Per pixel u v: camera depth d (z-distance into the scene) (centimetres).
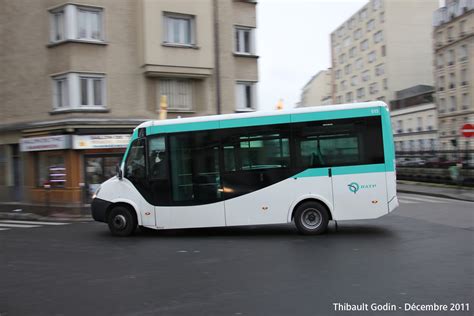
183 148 1092
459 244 904
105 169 1994
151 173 1101
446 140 5753
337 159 1045
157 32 1997
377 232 1077
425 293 582
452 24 5594
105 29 1966
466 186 2380
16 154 2161
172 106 2100
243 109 2288
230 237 1070
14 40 2089
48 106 1992
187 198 1084
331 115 1050
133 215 1116
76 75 1912
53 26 1984
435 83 6006
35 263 822
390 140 1034
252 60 2302
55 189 1981
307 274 692
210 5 2111
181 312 530
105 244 1013
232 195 1070
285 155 1059
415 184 2841
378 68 7569
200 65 2088
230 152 1076
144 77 2034
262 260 802
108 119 1936
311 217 1057
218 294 598
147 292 616
